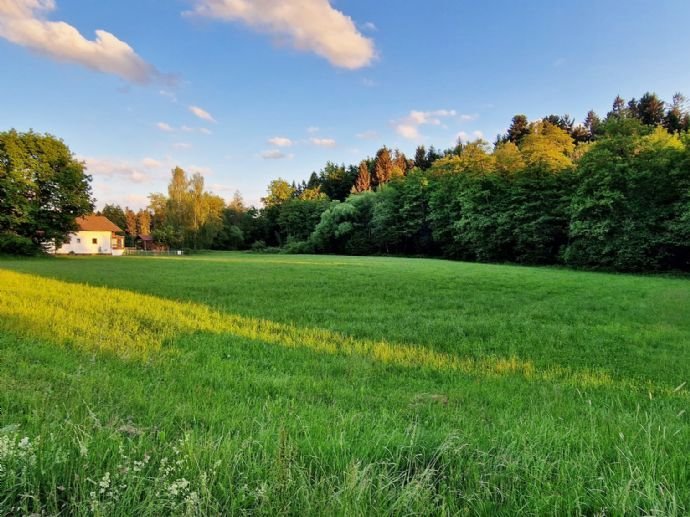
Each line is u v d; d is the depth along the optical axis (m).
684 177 29.89
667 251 30.88
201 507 1.92
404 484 2.28
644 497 2.04
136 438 2.73
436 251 57.84
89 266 26.28
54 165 40.50
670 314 10.68
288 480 2.07
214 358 5.66
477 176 46.88
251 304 11.28
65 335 6.39
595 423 3.43
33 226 38.88
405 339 7.59
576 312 10.84
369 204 66.25
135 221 95.50
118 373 4.66
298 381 4.79
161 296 12.28
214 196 82.31
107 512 1.85
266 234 88.62
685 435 3.04
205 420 3.25
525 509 2.04
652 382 5.21
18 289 11.91
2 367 4.60
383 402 4.17
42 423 2.85
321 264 32.09
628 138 32.47
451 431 3.00
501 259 44.66
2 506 1.90
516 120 79.12
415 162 95.94
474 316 10.07
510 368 5.81
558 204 39.25
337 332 7.99
